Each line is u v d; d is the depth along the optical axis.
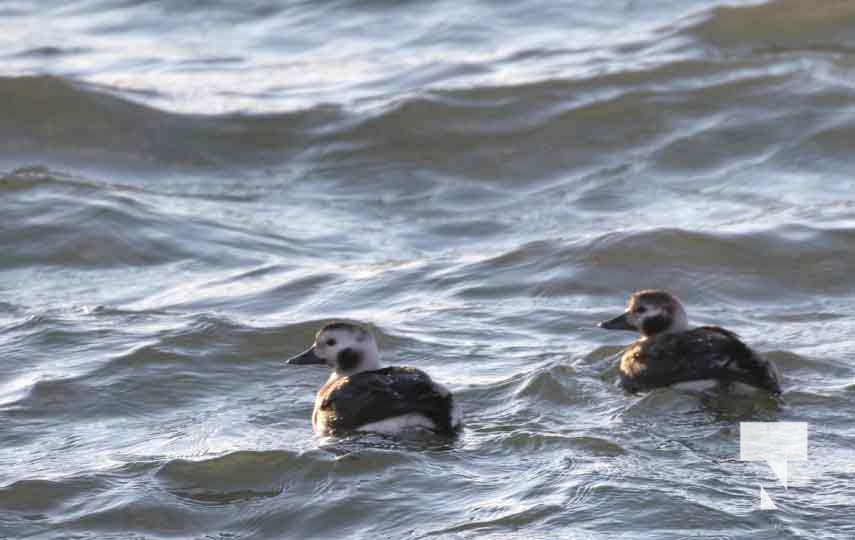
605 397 14.09
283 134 25.52
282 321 16.88
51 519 11.91
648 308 15.08
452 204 22.56
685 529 10.99
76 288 18.70
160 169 24.61
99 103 26.09
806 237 19.22
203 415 14.22
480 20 31.66
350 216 22.17
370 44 30.86
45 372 15.30
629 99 25.42
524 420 13.52
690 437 12.90
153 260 19.89
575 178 23.25
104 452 13.27
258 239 20.81
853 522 11.06
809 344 15.66
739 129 24.22
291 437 13.41
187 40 32.34
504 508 11.50
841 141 23.52
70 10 35.59
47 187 22.06
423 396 13.00
